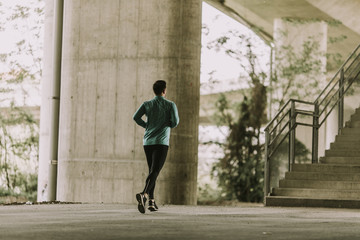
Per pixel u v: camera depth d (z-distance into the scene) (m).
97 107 20.66
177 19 20.11
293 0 33.41
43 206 14.65
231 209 13.73
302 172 16.48
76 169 20.84
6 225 8.85
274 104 33.19
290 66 33.62
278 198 15.54
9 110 32.41
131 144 20.23
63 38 21.44
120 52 20.45
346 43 36.41
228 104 34.44
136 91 20.23
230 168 34.06
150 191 11.82
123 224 9.16
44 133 26.19
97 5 20.77
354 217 11.34
